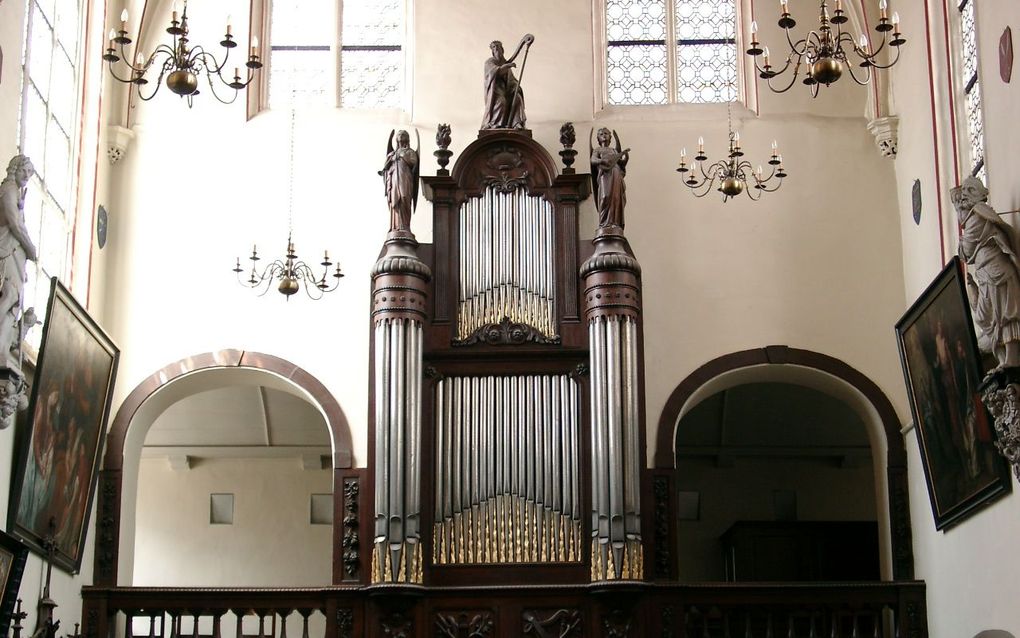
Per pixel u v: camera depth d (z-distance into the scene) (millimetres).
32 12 18516
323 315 21547
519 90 21594
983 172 18562
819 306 21562
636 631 19500
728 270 21703
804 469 26891
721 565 26453
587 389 20312
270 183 22062
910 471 20797
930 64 20234
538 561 19734
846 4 22781
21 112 18125
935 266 20125
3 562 16234
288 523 26906
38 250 19188
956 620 18719
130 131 22047
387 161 21000
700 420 26141
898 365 21312
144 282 21594
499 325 20594
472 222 21031
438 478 20031
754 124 22344
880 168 22062
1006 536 16922
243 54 22719
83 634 19703
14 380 16156
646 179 22109
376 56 23188
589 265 20406
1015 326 15734
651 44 23219
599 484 19656
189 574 26625
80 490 19438
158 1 22703
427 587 19500
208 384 21812
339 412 21109
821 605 19922
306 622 19781
